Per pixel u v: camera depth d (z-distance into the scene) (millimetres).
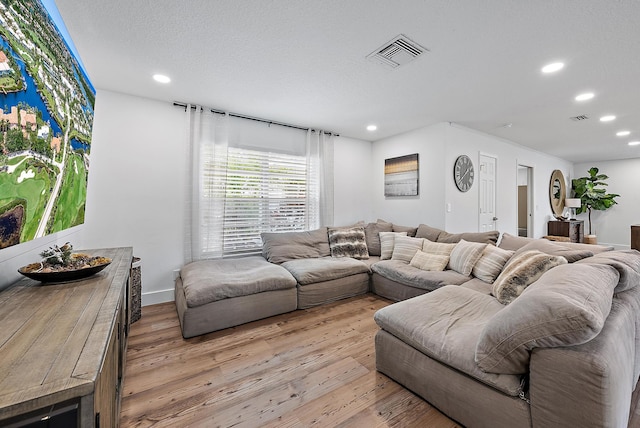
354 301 3191
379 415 1456
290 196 3963
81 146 2029
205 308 2334
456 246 3016
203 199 3246
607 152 5977
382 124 3887
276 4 1587
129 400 1551
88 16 1678
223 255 3408
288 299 2799
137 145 2916
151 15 1680
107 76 2471
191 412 1474
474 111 3338
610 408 950
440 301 1961
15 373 650
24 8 1126
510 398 1199
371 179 4938
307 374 1812
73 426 622
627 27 1751
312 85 2645
